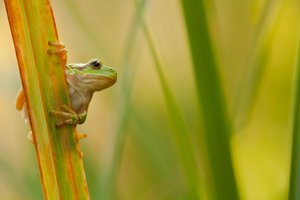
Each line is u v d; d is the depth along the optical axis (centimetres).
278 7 113
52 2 128
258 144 121
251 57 112
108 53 120
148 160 119
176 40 123
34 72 105
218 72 108
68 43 125
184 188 117
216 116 108
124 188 121
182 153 111
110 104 120
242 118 112
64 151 106
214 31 109
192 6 107
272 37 113
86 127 126
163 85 110
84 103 109
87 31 119
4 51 129
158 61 110
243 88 112
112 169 113
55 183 106
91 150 120
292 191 109
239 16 119
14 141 127
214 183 108
